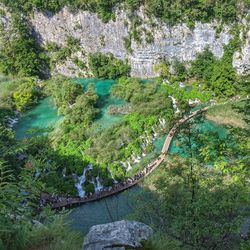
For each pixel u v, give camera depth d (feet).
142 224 56.08
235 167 69.77
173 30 260.62
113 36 274.57
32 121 240.53
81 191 174.91
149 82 266.98
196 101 239.71
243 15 242.17
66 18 279.49
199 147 73.97
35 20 285.64
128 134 205.57
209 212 63.52
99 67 281.33
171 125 79.05
